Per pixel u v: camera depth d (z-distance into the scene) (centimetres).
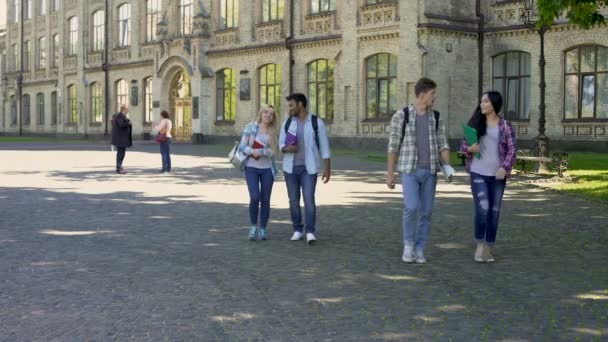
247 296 791
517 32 3547
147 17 5653
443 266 951
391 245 1105
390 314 719
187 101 5197
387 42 3775
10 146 4734
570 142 3378
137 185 2034
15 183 2089
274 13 4550
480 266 950
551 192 1825
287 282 859
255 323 688
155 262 974
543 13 1337
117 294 798
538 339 638
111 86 6006
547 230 1232
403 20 3647
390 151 979
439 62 3600
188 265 956
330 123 4156
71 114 6612
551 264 959
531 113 3522
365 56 3912
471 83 3709
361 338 642
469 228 1257
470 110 3706
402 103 3672
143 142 5300
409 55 3622
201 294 799
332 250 1065
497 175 964
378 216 1412
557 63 3409
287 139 1123
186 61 5075
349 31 3988
